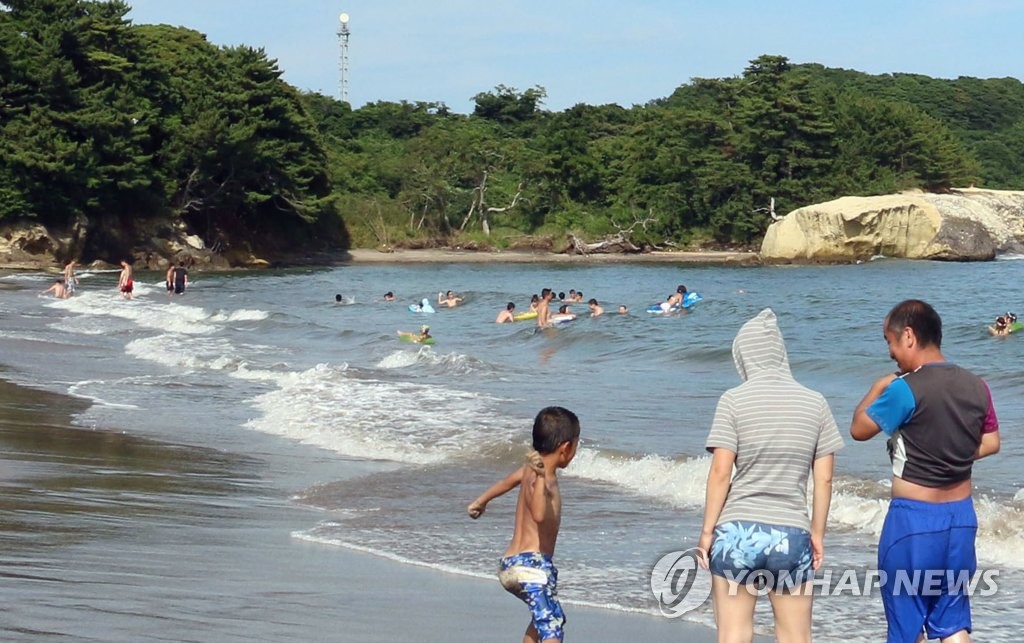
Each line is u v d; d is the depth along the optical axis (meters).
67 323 35.53
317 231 94.25
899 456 6.57
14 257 71.50
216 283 60.72
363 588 8.93
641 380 22.88
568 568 9.69
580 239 100.56
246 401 19.48
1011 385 20.83
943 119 150.38
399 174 103.75
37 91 72.94
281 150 83.44
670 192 104.75
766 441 6.39
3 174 71.25
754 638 7.99
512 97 137.75
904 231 84.19
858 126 106.06
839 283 60.25
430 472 13.87
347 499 12.38
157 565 9.39
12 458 14.16
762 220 102.38
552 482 6.77
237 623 7.87
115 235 76.94
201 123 78.94
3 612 7.86
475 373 23.75
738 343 6.73
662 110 116.50
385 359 25.98
